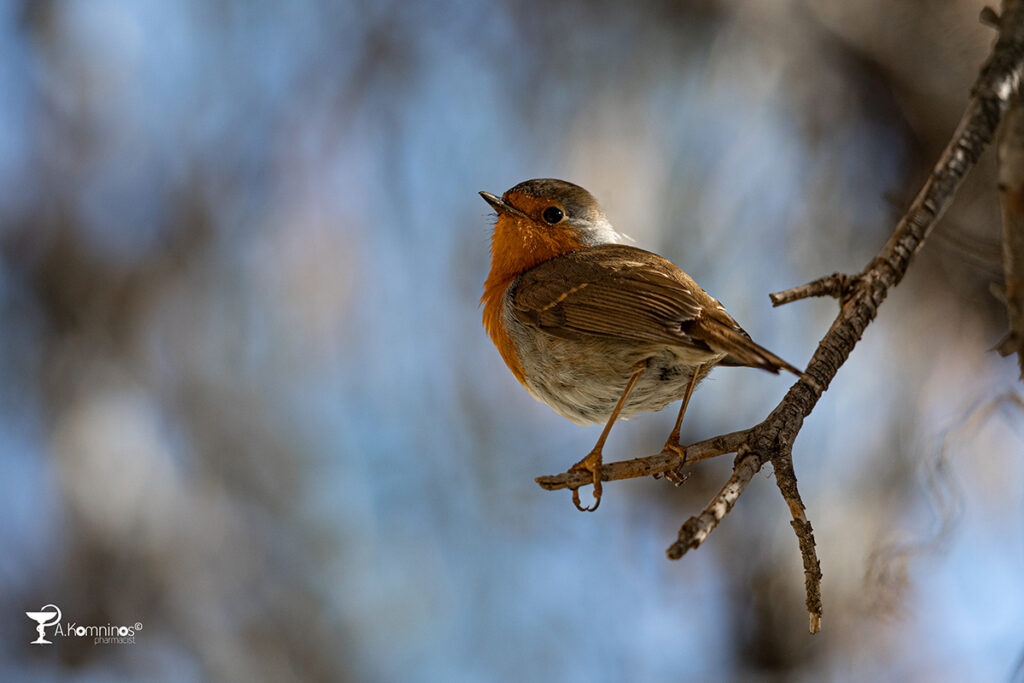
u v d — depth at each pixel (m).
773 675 11.23
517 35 12.68
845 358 6.08
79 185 12.81
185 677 11.58
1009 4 6.00
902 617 8.65
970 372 10.84
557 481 6.25
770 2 11.97
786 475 5.70
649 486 12.14
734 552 11.68
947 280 11.04
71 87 12.95
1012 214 5.04
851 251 11.33
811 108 11.80
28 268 12.52
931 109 11.79
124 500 11.88
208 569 11.97
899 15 11.98
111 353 12.38
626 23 12.28
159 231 12.83
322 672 11.89
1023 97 5.06
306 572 12.23
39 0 12.95
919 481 9.09
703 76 11.80
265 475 12.41
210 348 12.59
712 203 11.39
